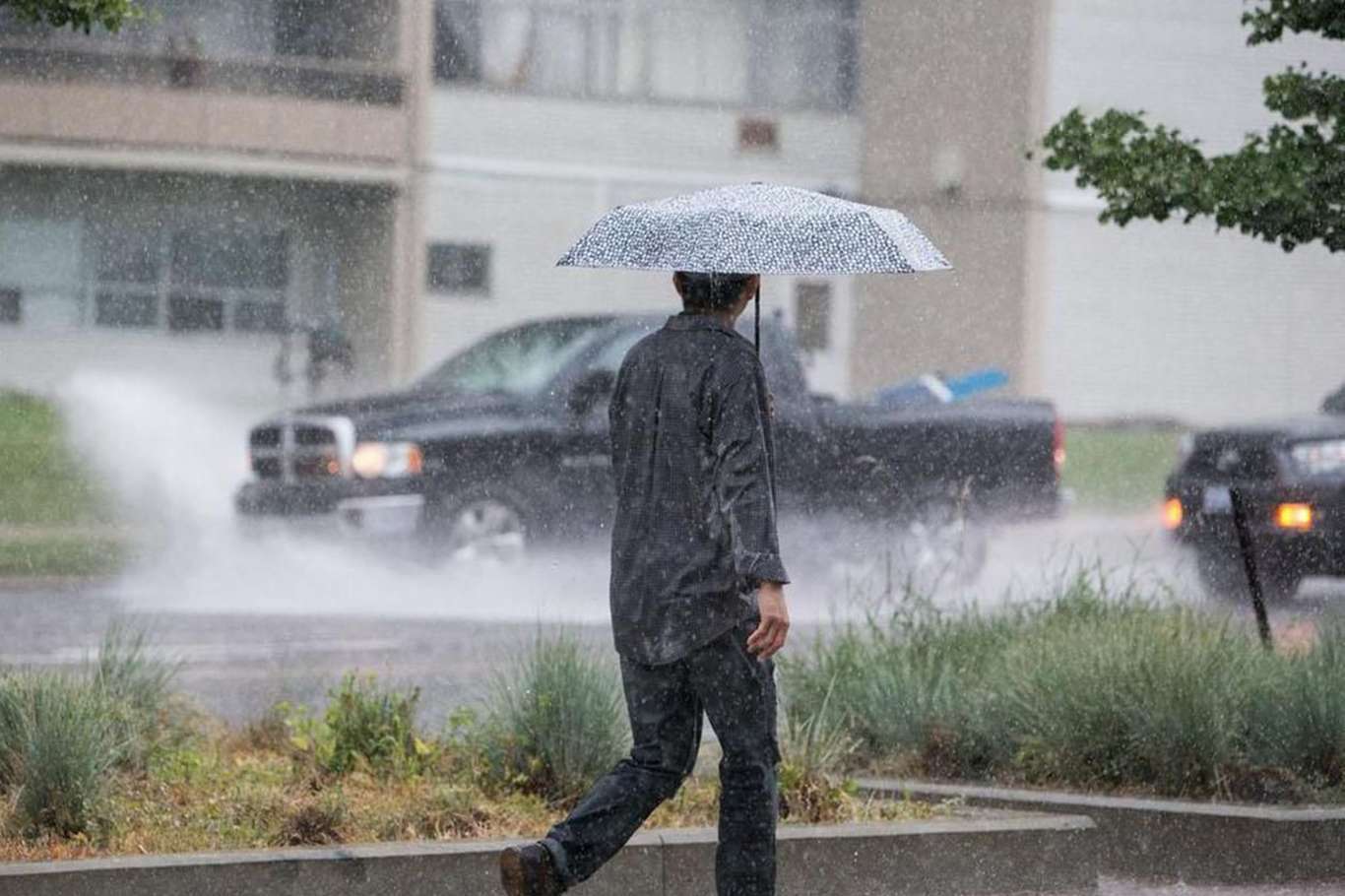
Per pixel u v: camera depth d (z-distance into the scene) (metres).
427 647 45.81
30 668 29.33
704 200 21.58
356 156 116.31
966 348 130.50
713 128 126.25
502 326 120.06
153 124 112.50
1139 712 28.66
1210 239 139.25
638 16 123.75
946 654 32.94
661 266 20.56
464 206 119.25
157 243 112.81
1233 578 54.28
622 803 20.67
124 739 27.28
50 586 60.41
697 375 20.42
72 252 111.56
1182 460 55.72
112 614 51.81
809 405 59.06
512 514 57.44
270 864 22.55
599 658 28.89
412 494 56.59
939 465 59.94
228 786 26.89
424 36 117.94
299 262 115.38
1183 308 138.50
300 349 111.38
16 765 25.58
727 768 20.62
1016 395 132.38
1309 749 28.50
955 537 59.69
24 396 98.31
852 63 129.50
